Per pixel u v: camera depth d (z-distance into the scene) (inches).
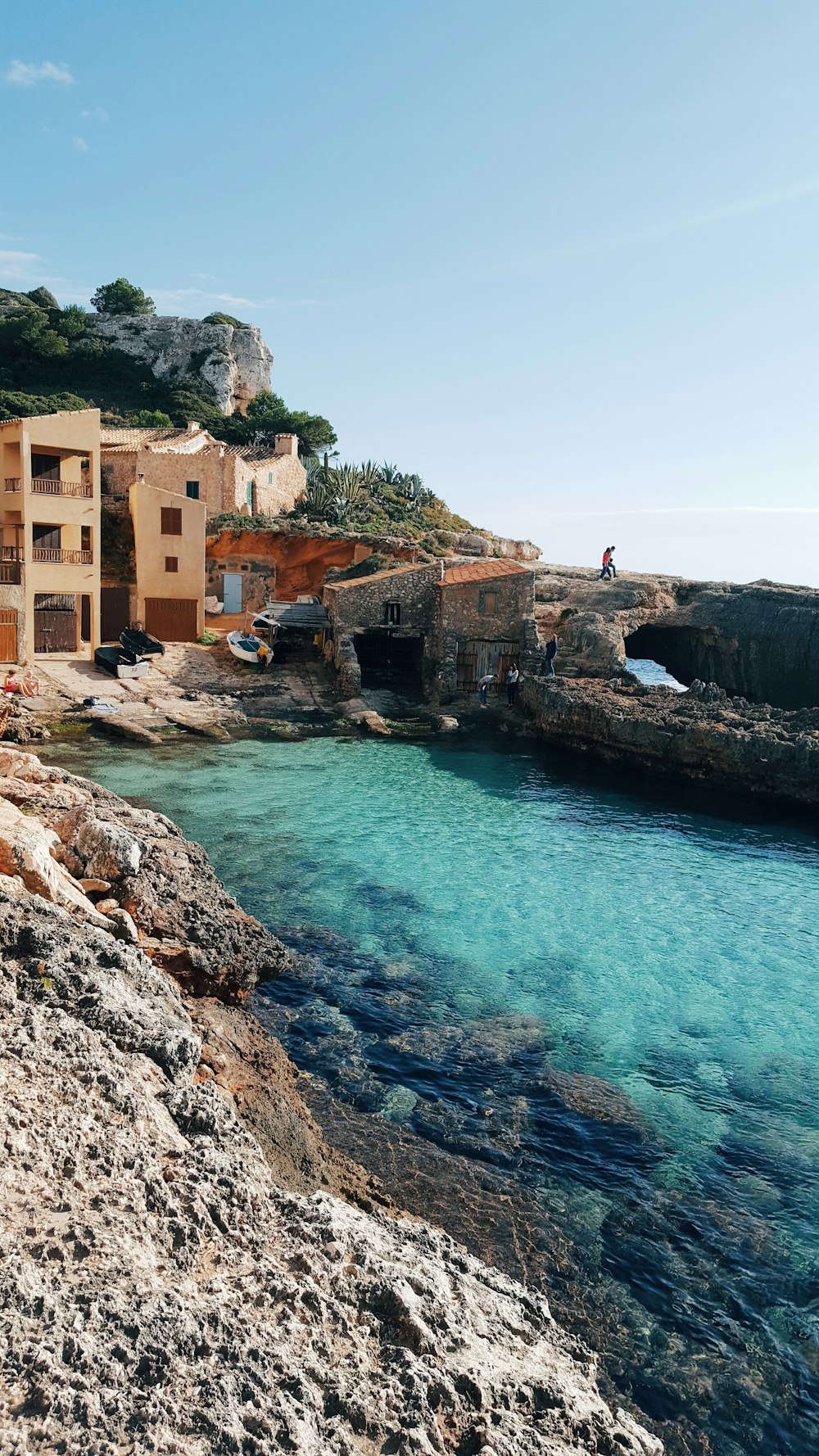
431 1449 210.1
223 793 1194.6
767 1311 381.7
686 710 1499.8
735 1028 634.2
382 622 1835.6
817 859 1053.8
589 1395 263.9
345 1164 441.4
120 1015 353.1
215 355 3934.5
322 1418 205.3
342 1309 244.4
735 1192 458.0
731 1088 557.0
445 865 959.6
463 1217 420.5
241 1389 201.9
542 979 697.0
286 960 622.5
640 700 1566.2
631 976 710.5
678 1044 607.8
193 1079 375.9
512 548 3132.4
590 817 1192.2
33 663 1721.2
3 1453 169.5
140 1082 320.8
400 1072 547.8
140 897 563.8
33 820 556.1
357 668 1791.3
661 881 948.6
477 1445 217.8
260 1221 278.7
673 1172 470.9
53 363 3809.1
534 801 1258.6
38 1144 263.0
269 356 4256.9
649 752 1414.9
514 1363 260.2
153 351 3964.1
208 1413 191.9
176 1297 221.5
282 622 1900.8
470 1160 466.9
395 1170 449.4
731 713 1448.1
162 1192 266.1
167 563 2028.8
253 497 2583.7
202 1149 301.6
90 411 1806.1
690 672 2252.7
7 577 1670.8
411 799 1222.9
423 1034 596.4
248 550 2316.7
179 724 1539.1
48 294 4397.1
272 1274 247.9
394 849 999.6
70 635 1856.5
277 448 2955.2
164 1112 313.3
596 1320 368.2
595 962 732.7
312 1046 569.9
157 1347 203.3
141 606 2028.8
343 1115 494.0
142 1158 275.7
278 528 2294.5
